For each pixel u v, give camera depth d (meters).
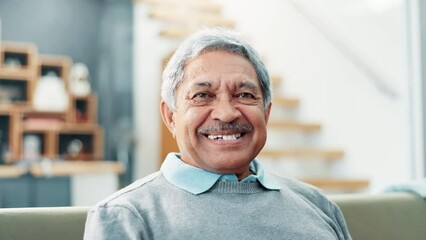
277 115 4.44
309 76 4.04
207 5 5.69
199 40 1.43
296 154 3.60
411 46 2.93
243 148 1.39
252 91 1.41
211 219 1.30
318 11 3.77
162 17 5.10
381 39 3.21
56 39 6.77
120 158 6.69
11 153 6.19
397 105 3.07
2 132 6.38
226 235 1.29
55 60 6.55
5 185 4.45
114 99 6.81
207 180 1.37
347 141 3.58
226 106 1.37
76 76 6.64
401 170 3.02
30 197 4.52
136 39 6.83
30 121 6.31
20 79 6.38
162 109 1.51
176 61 1.44
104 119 6.82
